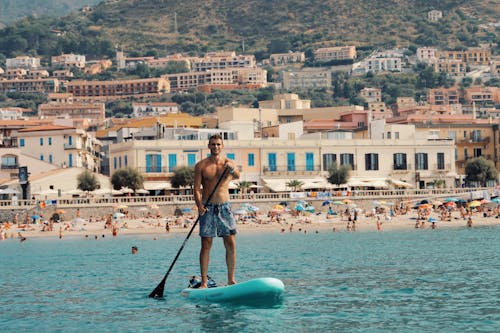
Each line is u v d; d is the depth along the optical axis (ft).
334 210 511.40
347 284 194.90
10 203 480.64
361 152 584.40
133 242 378.53
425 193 540.93
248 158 569.23
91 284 203.92
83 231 448.65
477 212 508.53
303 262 254.06
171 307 160.76
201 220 155.33
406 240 350.64
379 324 147.84
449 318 152.35
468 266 231.30
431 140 596.70
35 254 321.11
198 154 564.71
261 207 507.71
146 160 558.15
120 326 147.95
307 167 576.61
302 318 151.74
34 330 148.05
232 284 160.35
